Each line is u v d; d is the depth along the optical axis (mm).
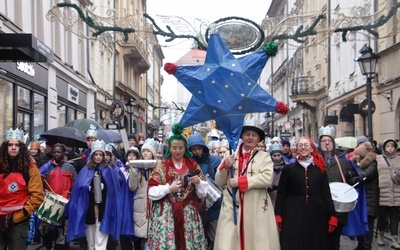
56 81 19203
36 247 9070
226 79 5723
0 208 6125
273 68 53281
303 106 32531
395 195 8773
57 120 19188
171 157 5867
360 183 7434
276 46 5750
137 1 42906
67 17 10672
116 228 7387
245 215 5473
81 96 23625
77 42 22750
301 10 35969
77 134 10648
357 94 21781
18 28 14508
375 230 10820
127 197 7559
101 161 7551
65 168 8320
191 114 5750
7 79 13672
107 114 30328
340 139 11625
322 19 10414
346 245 9203
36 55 9375
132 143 13047
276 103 5652
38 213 7305
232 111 5699
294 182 6148
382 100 18781
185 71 5781
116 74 33812
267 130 37250
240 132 5719
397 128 17453
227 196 5633
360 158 8438
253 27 9422
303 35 10336
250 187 5410
